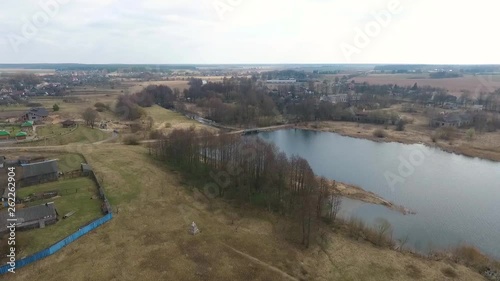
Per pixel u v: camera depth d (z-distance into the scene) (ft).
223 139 368.27
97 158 384.88
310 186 295.89
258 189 327.26
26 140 451.53
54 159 360.89
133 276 191.01
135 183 321.93
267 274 204.03
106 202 269.23
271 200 309.83
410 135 631.15
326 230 267.80
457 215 323.78
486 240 279.90
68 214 252.01
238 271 204.03
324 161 490.49
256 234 253.24
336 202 307.37
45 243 213.87
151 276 192.24
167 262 205.98
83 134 511.81
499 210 335.26
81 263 198.70
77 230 230.27
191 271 199.62
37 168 313.32
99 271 192.75
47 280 182.91
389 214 321.52
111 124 600.39
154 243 225.35
